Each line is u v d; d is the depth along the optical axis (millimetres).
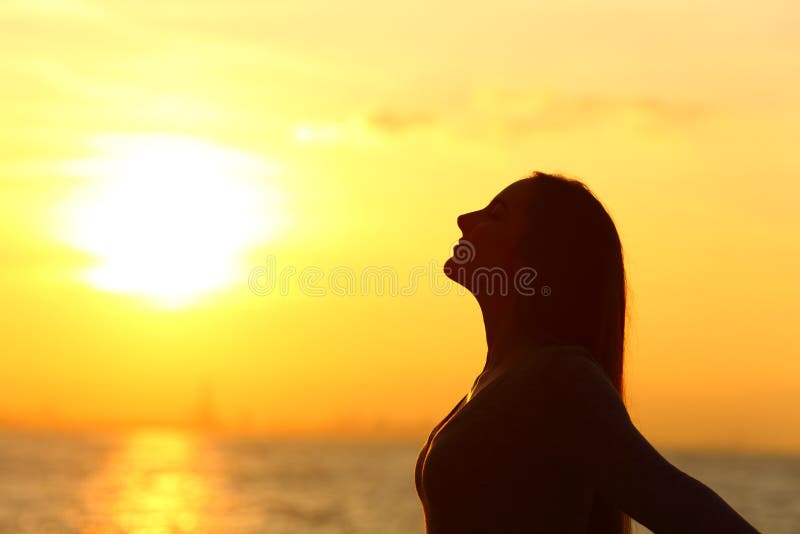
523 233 3094
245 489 96125
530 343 3008
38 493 81125
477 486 2752
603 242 3057
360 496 87000
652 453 2447
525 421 2703
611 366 3045
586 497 2697
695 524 2281
